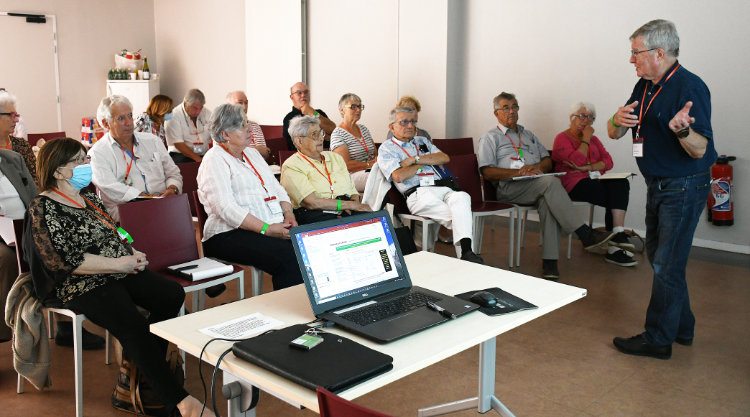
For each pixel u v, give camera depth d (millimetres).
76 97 9805
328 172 3855
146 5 10312
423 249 4156
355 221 1877
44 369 2562
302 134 3730
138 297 2498
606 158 5070
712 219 5082
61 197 2387
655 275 3010
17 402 2568
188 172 3961
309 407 1237
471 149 5422
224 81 9352
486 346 2213
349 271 1802
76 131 9867
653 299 3049
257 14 8312
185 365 2953
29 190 3234
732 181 5008
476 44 6383
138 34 10289
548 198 4355
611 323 3520
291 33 7879
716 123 5043
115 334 2299
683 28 5113
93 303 2318
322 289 1717
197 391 2670
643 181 5484
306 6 7781
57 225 2305
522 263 4742
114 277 2463
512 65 6164
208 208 3176
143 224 2832
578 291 1956
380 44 7047
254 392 1592
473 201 4652
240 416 1618
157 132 5520
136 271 2455
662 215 2928
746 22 4793
